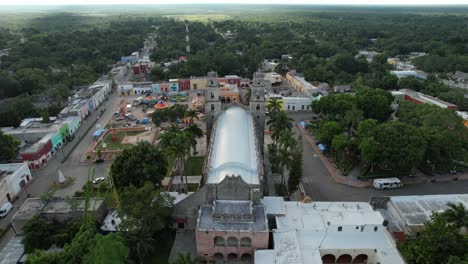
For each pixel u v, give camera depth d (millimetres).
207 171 89188
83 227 72875
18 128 146875
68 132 150875
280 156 99438
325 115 161500
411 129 112375
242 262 78125
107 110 192625
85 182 113750
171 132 105625
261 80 121500
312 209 86250
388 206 89812
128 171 92188
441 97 180250
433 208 86250
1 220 94688
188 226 88188
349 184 109750
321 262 70500
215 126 115500
